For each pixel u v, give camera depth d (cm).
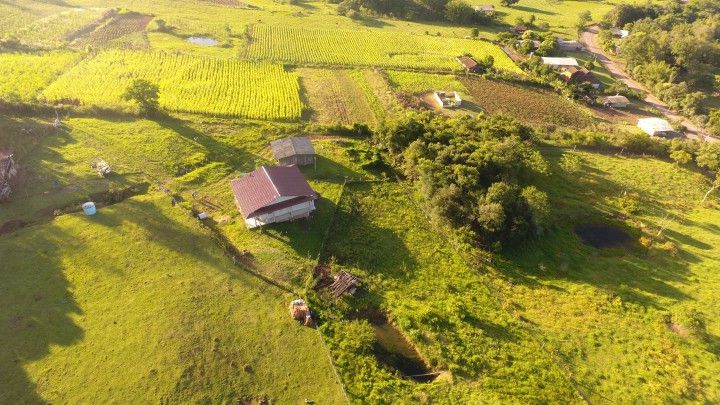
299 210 5322
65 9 11725
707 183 7094
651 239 5753
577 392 3822
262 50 10419
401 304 4481
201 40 10756
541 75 10312
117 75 8388
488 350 4116
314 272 4669
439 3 14150
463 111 8575
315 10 14275
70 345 3741
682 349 4294
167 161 6134
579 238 5753
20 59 8525
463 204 5538
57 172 5612
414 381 3822
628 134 7850
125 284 4306
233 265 4612
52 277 4288
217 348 3822
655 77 10412
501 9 16338
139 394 3459
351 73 9731
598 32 14062
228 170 6147
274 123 7425
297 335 4009
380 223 5522
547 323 4484
